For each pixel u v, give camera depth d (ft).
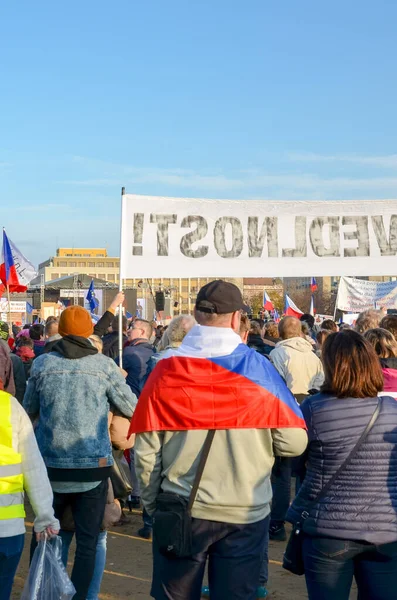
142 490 11.56
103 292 94.99
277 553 22.54
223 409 11.15
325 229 28.02
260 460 11.26
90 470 15.58
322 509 11.54
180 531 10.83
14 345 40.65
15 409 12.46
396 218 27.94
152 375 11.62
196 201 27.71
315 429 11.80
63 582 12.67
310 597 11.66
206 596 18.56
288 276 27.84
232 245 27.73
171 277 27.48
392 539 11.28
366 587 11.56
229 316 11.73
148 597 18.67
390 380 16.33
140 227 27.48
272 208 27.94
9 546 11.91
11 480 12.08
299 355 24.18
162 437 11.42
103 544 16.89
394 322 20.45
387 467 11.60
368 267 27.91
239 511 11.03
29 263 50.11
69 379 15.89
